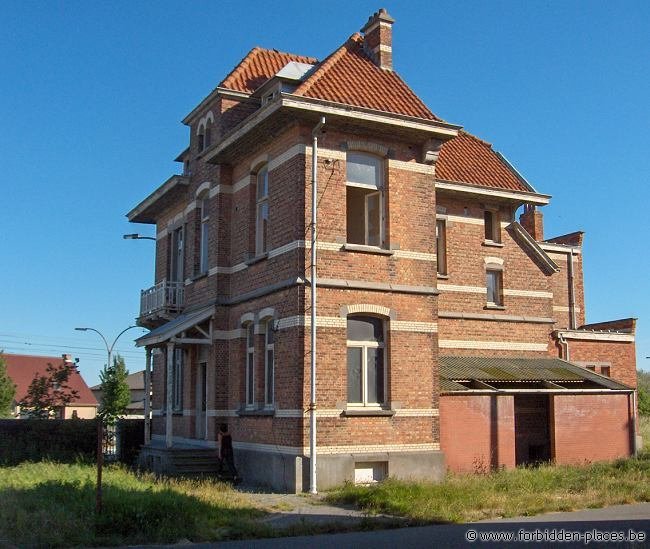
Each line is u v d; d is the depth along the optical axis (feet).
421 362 62.59
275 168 63.87
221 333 69.62
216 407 68.23
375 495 48.37
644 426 119.14
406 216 63.87
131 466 75.25
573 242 116.47
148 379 77.05
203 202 77.92
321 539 37.63
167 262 87.51
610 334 93.15
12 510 40.93
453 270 82.07
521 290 86.22
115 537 37.32
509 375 73.00
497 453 65.92
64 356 135.64
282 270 61.21
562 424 70.64
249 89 75.15
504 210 86.79
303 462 56.34
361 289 60.85
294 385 58.18
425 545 34.63
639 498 49.26
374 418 59.77
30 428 86.07
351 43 70.23
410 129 63.31
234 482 61.98
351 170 63.10
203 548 35.68
